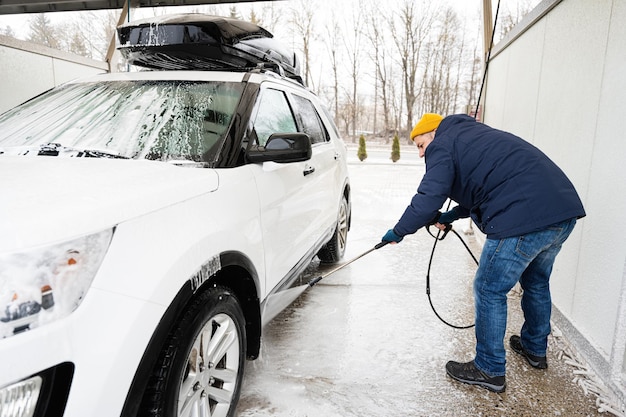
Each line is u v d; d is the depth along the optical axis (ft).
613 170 7.85
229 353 5.99
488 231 7.20
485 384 7.62
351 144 118.21
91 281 3.64
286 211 7.93
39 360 3.20
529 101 12.62
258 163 7.07
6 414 3.08
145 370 4.03
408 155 81.10
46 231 3.42
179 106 7.38
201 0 26.86
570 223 7.11
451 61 126.52
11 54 20.52
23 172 4.76
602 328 8.06
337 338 9.42
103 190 4.26
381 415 6.88
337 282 12.96
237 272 6.19
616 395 7.30
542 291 8.05
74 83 8.65
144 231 4.27
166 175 5.23
